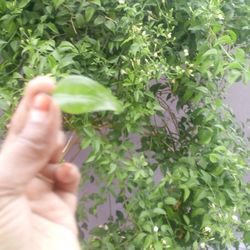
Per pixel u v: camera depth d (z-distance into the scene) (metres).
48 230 0.26
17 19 0.52
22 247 0.23
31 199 0.27
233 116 0.62
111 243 0.55
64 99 0.21
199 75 0.55
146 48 0.50
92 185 0.64
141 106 0.52
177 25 0.56
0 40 0.53
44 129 0.21
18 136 0.21
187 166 0.54
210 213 0.52
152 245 0.50
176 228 0.57
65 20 0.54
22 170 0.21
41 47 0.48
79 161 0.64
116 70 0.53
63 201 0.28
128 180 0.53
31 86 0.21
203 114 0.55
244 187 0.57
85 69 0.53
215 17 0.52
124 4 0.51
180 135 0.61
